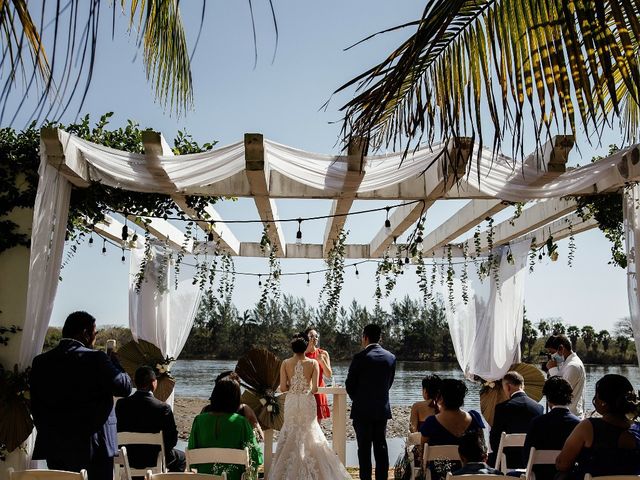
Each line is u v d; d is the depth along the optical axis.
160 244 9.55
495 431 5.38
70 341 4.46
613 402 3.48
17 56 1.50
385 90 2.37
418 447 5.05
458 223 8.66
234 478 4.55
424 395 5.87
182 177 5.75
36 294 5.48
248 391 7.03
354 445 9.55
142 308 9.30
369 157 5.61
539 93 2.37
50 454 4.29
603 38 2.12
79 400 4.31
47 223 5.51
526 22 2.40
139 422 5.24
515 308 9.68
